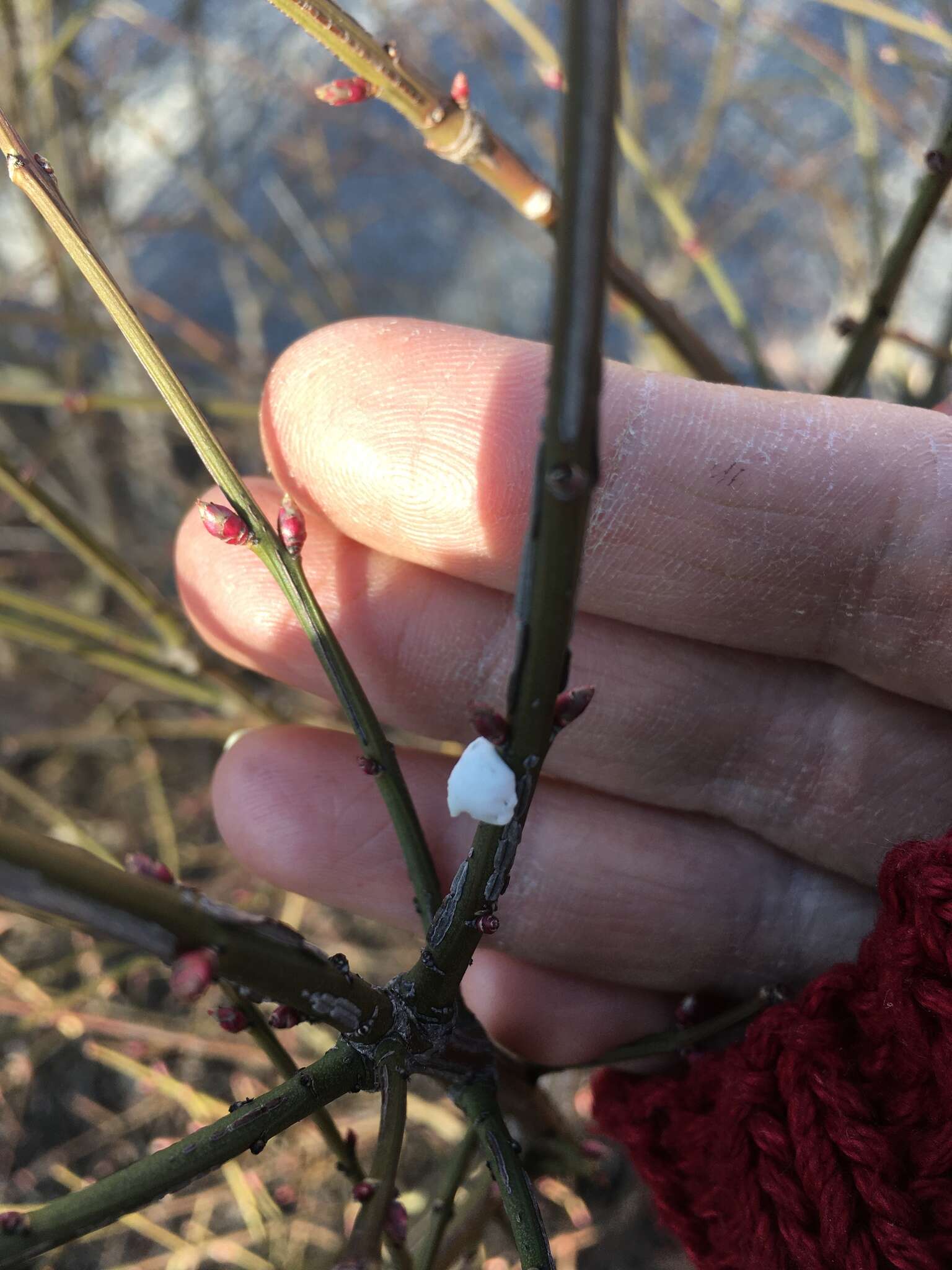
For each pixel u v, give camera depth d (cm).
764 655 8
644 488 7
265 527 6
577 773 8
